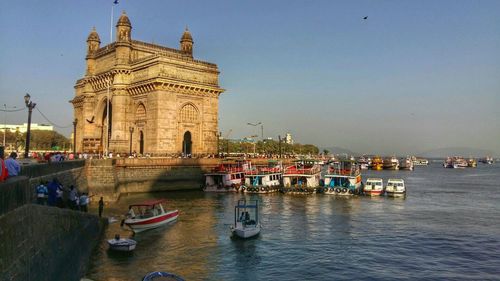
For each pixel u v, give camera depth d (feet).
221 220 173.27
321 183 305.53
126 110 303.48
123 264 110.93
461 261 123.44
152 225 150.51
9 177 59.98
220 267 113.39
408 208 226.38
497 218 197.36
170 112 285.64
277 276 107.76
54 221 79.61
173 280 80.64
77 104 371.15
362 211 210.59
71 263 89.15
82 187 193.77
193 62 300.81
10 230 50.24
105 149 303.27
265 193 276.41
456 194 316.60
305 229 162.61
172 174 270.26
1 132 562.25
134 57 312.09
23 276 54.13
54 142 638.12
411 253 131.34
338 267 115.85
